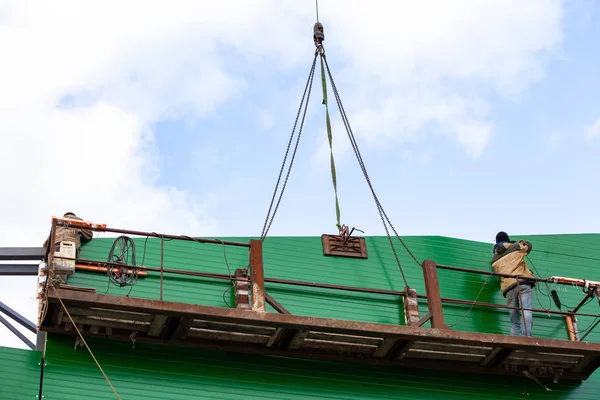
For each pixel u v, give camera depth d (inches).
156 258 846.5
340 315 869.2
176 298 825.5
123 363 772.6
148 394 764.0
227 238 881.5
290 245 902.4
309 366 822.5
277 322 767.7
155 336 782.5
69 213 818.2
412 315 854.5
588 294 909.2
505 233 947.3
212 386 784.3
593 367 870.4
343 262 909.8
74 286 775.1
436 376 856.3
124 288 813.9
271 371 808.3
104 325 767.1
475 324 909.8
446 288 927.7
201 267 855.1
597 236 1029.2
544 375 878.4
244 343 804.0
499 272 923.4
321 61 944.3
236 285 812.0
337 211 933.2
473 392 858.8
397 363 837.2
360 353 830.5
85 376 757.3
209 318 757.9
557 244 1011.3
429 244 953.5
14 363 747.4
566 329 937.5
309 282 875.4
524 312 882.1
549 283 962.7
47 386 745.0
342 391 818.2
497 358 848.9
